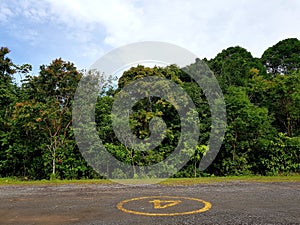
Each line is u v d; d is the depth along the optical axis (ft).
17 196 21.84
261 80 51.85
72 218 15.25
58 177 36.24
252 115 40.57
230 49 72.79
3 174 40.65
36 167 39.17
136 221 14.64
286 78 47.03
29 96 41.57
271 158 41.52
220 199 20.39
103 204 18.72
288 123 47.67
